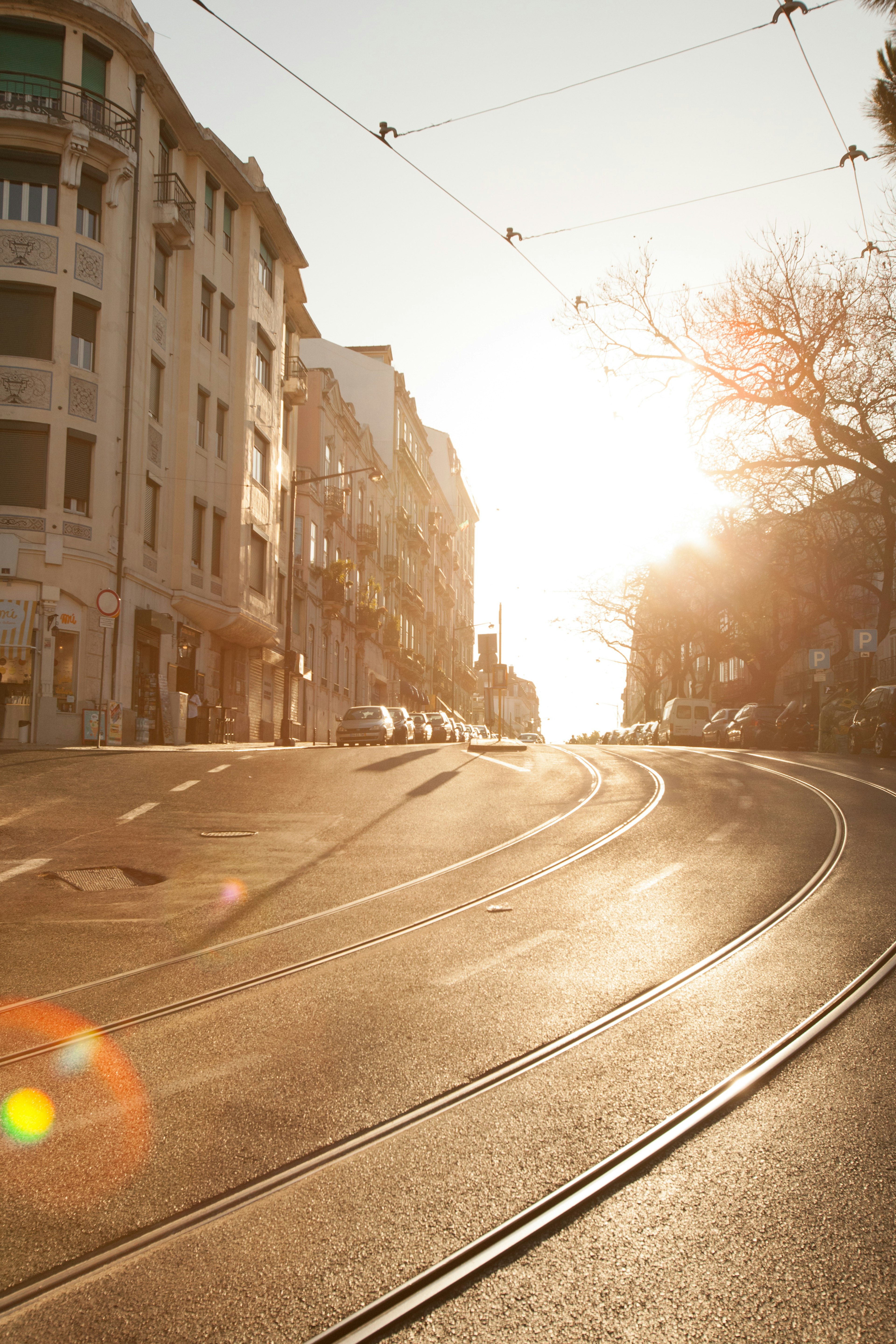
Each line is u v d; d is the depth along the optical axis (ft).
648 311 90.79
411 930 27.61
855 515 114.62
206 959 25.04
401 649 225.15
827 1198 12.57
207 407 115.44
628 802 56.29
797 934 26.43
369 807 54.75
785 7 46.19
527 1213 12.14
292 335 147.43
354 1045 18.38
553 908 30.04
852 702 114.52
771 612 162.71
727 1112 15.38
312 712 161.68
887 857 37.63
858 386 90.53
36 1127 14.97
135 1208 12.46
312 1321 10.14
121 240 96.78
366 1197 12.67
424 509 264.11
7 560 88.28
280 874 36.81
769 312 89.15
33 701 88.22
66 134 92.12
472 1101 15.76
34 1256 11.42
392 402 214.69
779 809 51.70
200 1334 9.96
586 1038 18.65
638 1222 12.01
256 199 123.54
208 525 115.14
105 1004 21.30
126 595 96.89
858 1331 9.93
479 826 48.26
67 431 91.35
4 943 26.86
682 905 30.19
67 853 40.45
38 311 91.66
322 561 164.66
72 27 93.66
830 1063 17.38
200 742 113.80
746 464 96.02
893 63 70.69
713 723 164.14
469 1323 10.09
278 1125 14.90
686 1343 9.75
